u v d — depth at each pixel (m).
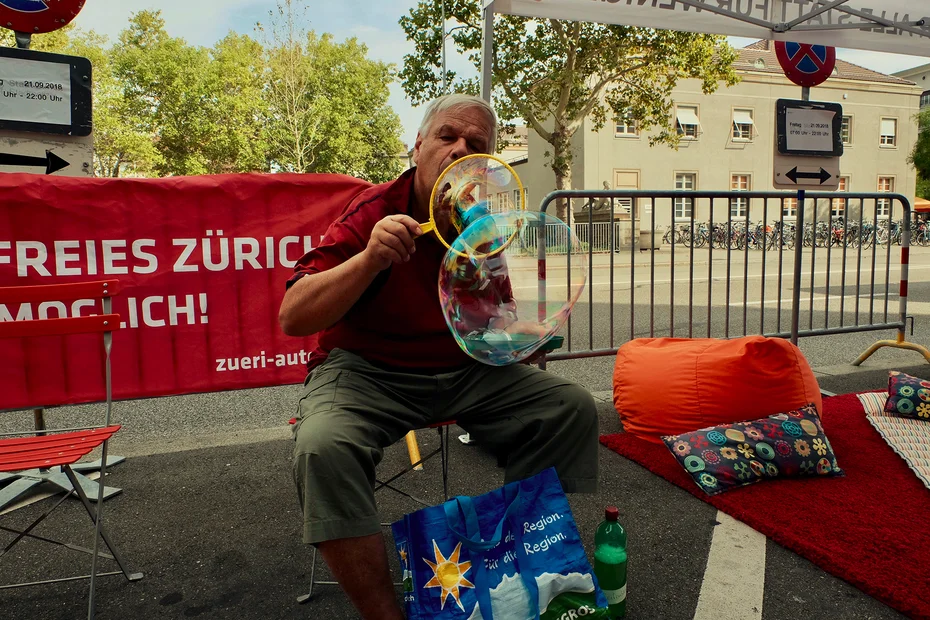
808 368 2.84
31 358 2.88
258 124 31.89
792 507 2.21
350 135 35.12
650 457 2.75
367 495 1.33
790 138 3.71
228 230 3.13
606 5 3.39
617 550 1.61
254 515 2.35
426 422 1.68
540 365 3.71
